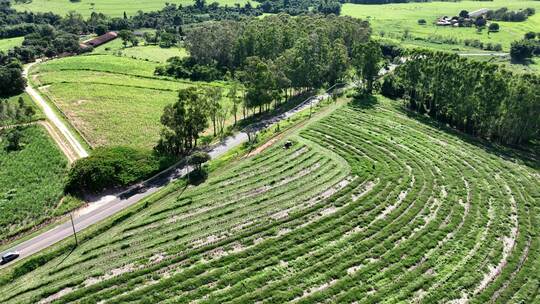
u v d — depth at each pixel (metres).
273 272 61.06
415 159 93.38
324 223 71.44
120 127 110.69
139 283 59.41
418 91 126.50
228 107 126.31
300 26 165.00
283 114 120.62
